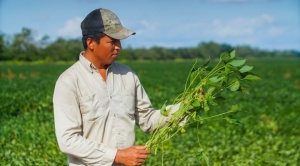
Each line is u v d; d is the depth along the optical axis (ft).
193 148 33.78
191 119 16.57
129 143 15.49
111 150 14.75
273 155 31.96
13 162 26.78
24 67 218.38
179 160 28.32
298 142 37.32
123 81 15.56
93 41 14.82
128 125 15.46
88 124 15.03
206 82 15.29
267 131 43.62
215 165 28.37
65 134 14.61
